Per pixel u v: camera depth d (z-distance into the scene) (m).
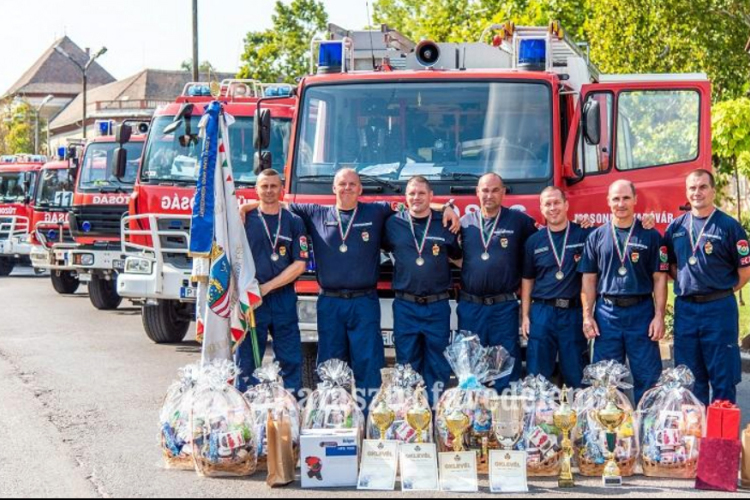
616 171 9.80
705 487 7.41
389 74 9.91
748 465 7.41
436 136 9.76
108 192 18.50
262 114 10.74
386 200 9.57
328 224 8.93
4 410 10.03
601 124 9.69
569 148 9.66
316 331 9.59
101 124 19.08
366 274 8.88
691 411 7.81
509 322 8.86
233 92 14.88
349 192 8.88
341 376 8.10
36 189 22.73
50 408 10.13
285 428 7.59
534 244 8.80
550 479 7.78
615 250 8.53
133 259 13.87
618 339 8.58
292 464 7.62
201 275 8.97
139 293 13.76
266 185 8.89
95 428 9.28
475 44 10.79
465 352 8.01
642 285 8.54
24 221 29.58
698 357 8.65
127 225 14.32
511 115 9.70
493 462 7.49
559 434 7.79
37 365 12.76
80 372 12.25
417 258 8.79
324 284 8.91
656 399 7.95
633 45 19.27
